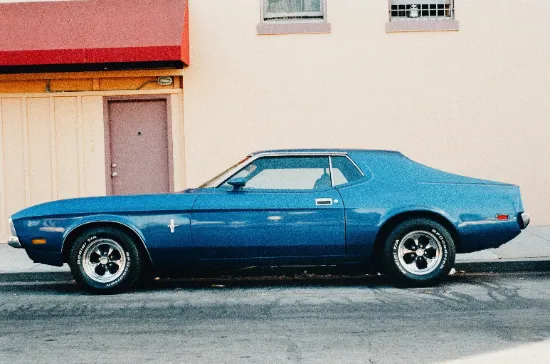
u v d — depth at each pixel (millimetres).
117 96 11742
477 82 11570
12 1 11352
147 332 5594
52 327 5859
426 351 4836
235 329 5637
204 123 11648
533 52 11516
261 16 11680
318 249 7168
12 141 11812
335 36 11562
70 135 11789
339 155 7398
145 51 10594
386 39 11539
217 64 11609
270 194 7195
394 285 7574
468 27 11523
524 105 11570
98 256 7383
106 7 11188
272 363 4625
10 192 11828
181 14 11031
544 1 11484
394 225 7281
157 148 11852
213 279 8344
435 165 11609
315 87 11594
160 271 8328
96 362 4738
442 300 6633
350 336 5309
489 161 11578
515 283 7559
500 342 5043
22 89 11766
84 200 7344
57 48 10625
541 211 11609
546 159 11570
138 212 7148
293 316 6090
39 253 7328
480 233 7207
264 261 7230
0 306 6871
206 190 7301
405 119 11578
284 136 11633
